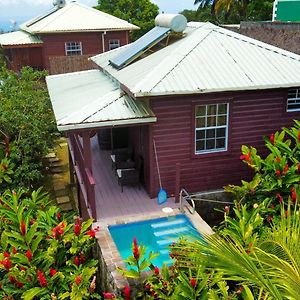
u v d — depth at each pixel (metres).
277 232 4.42
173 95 9.85
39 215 9.45
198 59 10.94
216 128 10.93
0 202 10.13
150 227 9.77
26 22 35.75
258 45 11.96
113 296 6.95
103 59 15.62
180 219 9.98
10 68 32.19
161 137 10.48
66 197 15.15
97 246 9.07
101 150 15.32
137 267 7.35
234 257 3.77
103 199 11.12
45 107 16.11
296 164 9.36
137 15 42.31
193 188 11.28
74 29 27.52
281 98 11.08
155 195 11.03
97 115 9.92
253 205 8.65
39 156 15.51
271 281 3.57
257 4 34.03
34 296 7.66
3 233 8.64
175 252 6.20
